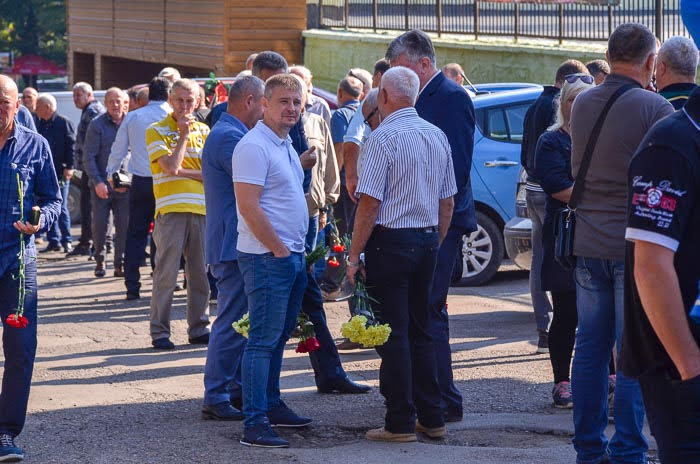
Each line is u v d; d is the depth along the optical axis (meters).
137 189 12.51
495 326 10.73
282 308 6.60
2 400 6.52
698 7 4.31
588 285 6.04
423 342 6.89
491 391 8.21
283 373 8.89
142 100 13.65
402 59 7.13
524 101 13.48
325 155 9.32
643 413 5.95
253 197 6.40
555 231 6.18
